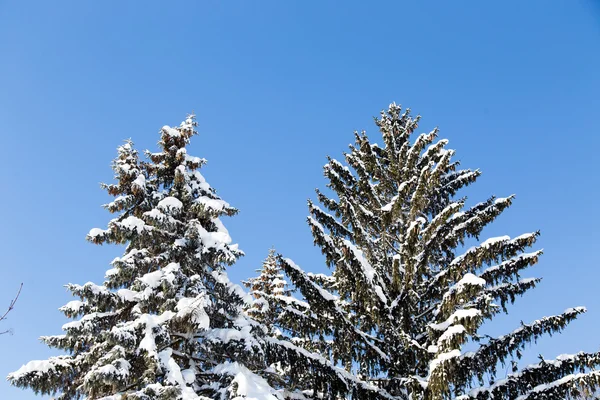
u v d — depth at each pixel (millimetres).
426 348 10641
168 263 11359
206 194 12898
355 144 14750
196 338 10234
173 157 13430
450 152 11812
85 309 10688
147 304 10070
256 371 10219
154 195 12539
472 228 11055
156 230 11555
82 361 9758
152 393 7656
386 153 15508
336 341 10711
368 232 12844
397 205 11969
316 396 9844
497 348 9289
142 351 8594
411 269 10820
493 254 9930
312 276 12930
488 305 9039
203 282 11125
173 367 8320
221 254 10969
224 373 9031
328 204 12914
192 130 13836
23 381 9156
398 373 10352
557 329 9250
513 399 8906
